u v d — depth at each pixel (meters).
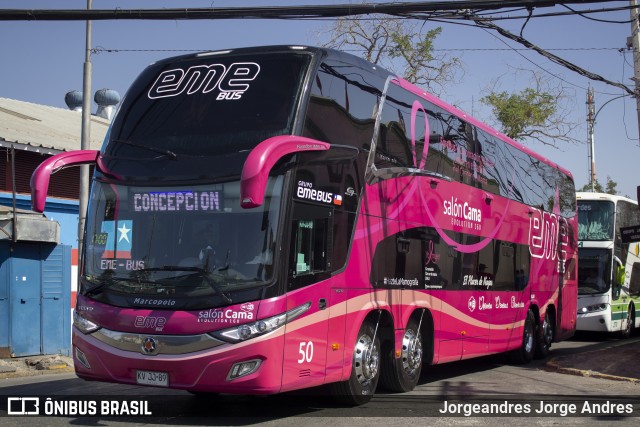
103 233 8.66
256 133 8.30
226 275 7.85
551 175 17.95
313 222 8.41
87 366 8.42
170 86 9.14
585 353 16.25
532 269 16.03
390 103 10.42
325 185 8.66
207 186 8.18
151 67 9.57
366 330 9.62
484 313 13.33
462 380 12.84
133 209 8.52
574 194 19.83
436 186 11.64
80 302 8.59
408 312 10.48
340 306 8.78
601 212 22.38
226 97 8.69
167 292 7.99
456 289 12.16
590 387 11.98
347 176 9.12
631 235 17.20
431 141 11.62
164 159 8.55
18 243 16.02
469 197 12.91
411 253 10.66
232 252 7.92
